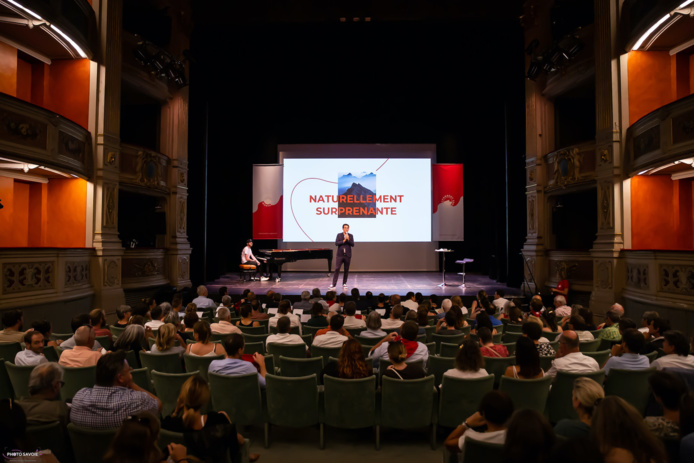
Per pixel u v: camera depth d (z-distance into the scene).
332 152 16.42
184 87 12.58
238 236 16.88
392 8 12.68
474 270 16.84
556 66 10.77
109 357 2.67
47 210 9.14
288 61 14.39
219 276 15.06
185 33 12.45
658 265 7.65
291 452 3.59
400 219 16.31
